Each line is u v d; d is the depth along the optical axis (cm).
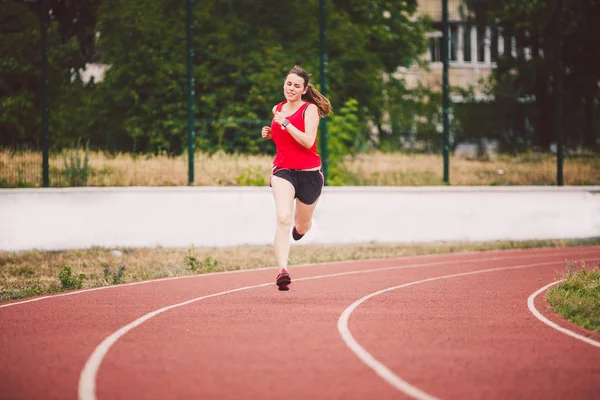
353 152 2978
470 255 2238
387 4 3675
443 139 2859
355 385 766
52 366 851
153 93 2850
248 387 757
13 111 2548
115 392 739
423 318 1188
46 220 2211
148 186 2555
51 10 2697
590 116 3109
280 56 3116
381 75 3216
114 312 1241
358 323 1133
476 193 2564
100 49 2811
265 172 2748
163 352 921
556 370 848
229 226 2369
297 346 957
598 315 1202
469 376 812
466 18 3472
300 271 1864
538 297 1440
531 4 3266
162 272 1811
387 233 2494
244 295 1448
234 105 2964
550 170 2922
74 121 2695
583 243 2517
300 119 1261
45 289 1541
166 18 2956
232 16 3077
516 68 3216
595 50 3162
